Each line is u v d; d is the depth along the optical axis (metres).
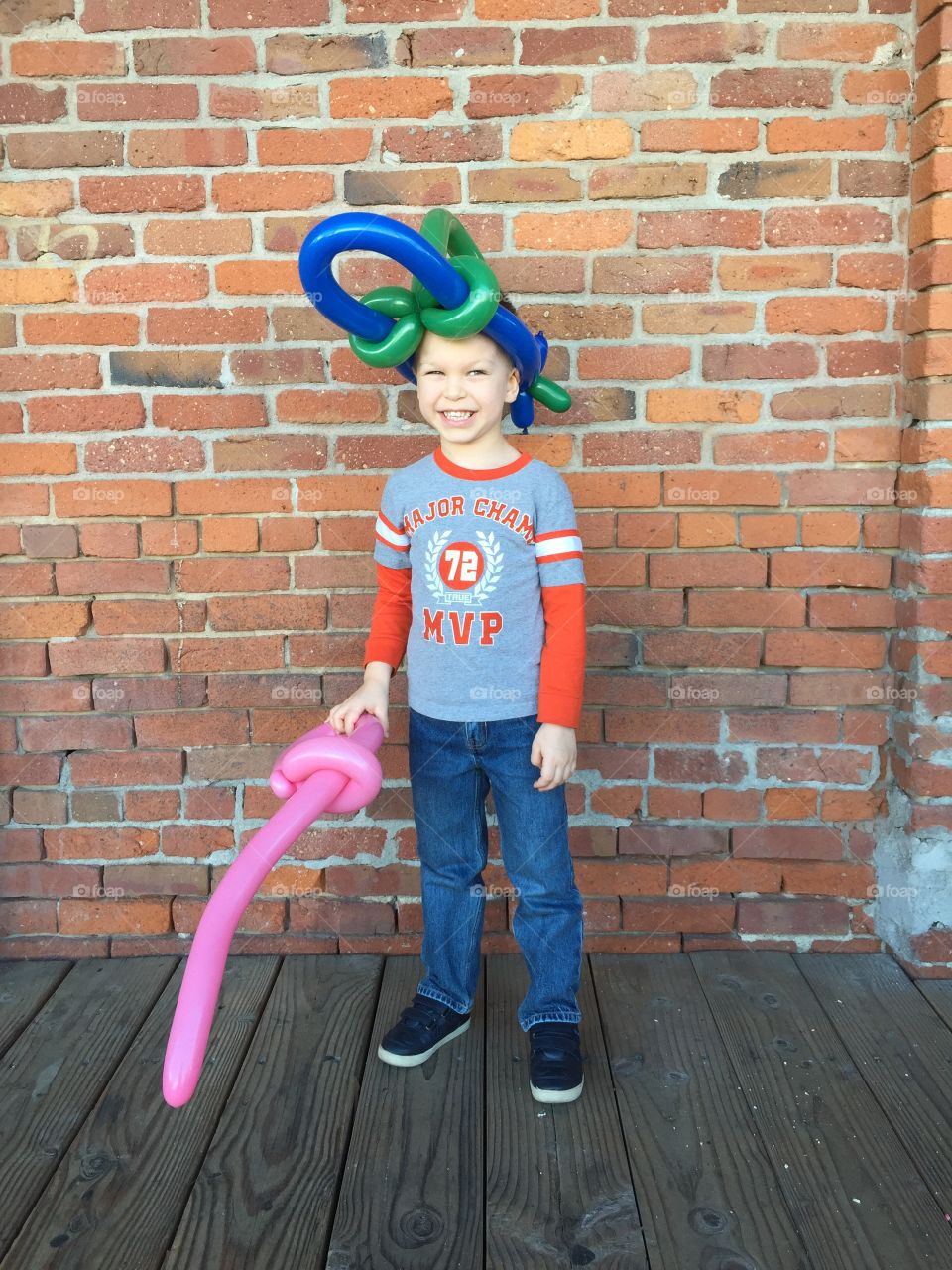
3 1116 1.53
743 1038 1.73
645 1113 1.53
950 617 1.84
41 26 1.84
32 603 1.98
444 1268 1.23
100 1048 1.71
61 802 2.03
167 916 2.05
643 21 1.83
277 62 1.85
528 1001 1.65
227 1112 1.54
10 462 1.94
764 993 1.87
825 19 1.82
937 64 1.72
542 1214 1.32
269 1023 1.78
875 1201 1.34
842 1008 1.82
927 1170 1.40
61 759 2.02
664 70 1.84
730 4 1.82
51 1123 1.51
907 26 1.82
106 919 2.04
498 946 2.03
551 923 1.62
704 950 2.04
